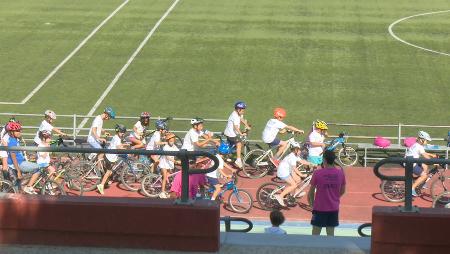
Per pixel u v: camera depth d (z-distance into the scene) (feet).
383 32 343.05
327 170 108.37
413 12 377.09
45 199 82.84
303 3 390.63
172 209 81.10
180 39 333.62
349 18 363.97
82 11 378.32
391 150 224.53
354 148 221.25
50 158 184.34
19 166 164.25
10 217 82.74
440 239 78.23
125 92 274.36
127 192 180.04
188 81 285.02
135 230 81.76
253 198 178.29
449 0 401.90
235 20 360.07
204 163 158.81
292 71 295.07
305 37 334.65
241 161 197.26
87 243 82.58
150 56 312.91
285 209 168.04
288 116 252.01
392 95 271.90
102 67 300.81
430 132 240.12
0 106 260.01
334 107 260.62
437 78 288.71
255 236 86.63
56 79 287.07
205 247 81.35
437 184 185.37
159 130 185.06
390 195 176.65
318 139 183.42
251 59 308.40
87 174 181.16
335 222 109.70
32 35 339.36
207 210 80.79
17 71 294.46
